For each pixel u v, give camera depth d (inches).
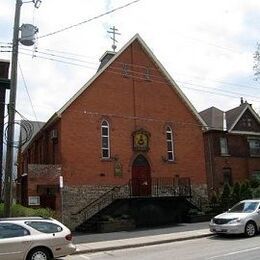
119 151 1181.1
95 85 1178.6
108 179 1147.9
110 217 1038.4
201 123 1350.9
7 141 709.9
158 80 1291.8
